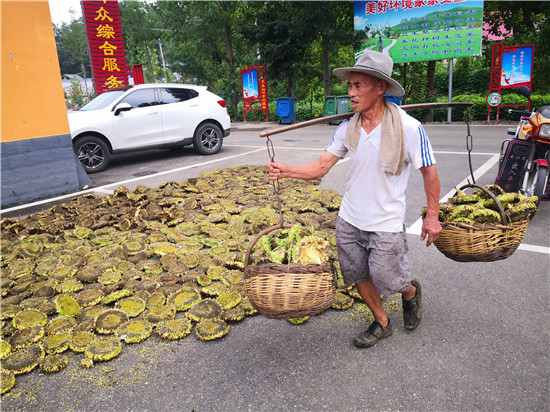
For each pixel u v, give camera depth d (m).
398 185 2.24
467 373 2.38
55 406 2.30
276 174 2.34
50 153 7.00
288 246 2.40
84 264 3.98
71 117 8.44
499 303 3.10
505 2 15.81
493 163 7.76
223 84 23.64
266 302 2.15
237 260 3.82
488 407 2.13
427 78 17.14
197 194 6.32
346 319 2.99
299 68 21.08
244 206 5.74
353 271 2.46
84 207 5.70
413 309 2.73
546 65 17.12
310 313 2.21
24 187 6.80
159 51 42.34
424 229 2.34
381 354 2.59
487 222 2.56
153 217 5.24
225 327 2.90
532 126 4.84
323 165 2.41
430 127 14.59
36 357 2.64
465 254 2.53
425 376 2.38
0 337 2.89
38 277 3.76
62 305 3.19
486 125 14.64
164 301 3.26
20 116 6.62
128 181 7.85
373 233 2.31
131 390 2.39
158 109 9.41
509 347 2.59
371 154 2.21
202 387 2.39
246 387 2.37
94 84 14.60
